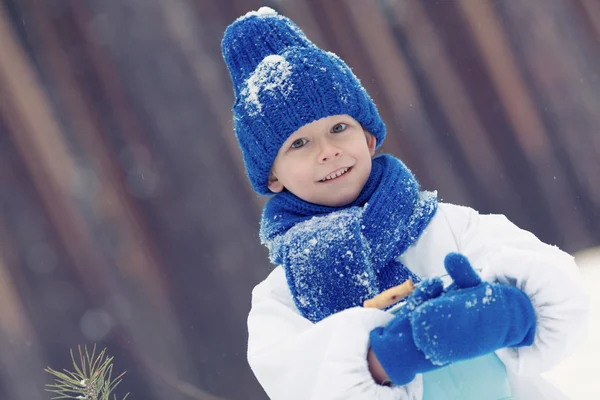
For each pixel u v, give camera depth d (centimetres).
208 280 1255
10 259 1219
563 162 1545
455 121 1517
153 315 1229
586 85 1556
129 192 1280
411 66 1513
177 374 1198
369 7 1489
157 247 1259
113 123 1298
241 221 1288
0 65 1257
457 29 1527
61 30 1296
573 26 1576
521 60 1567
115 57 1311
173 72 1330
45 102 1276
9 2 1271
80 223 1248
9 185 1239
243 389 1195
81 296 1231
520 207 1510
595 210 1523
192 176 1298
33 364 1197
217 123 1327
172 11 1341
